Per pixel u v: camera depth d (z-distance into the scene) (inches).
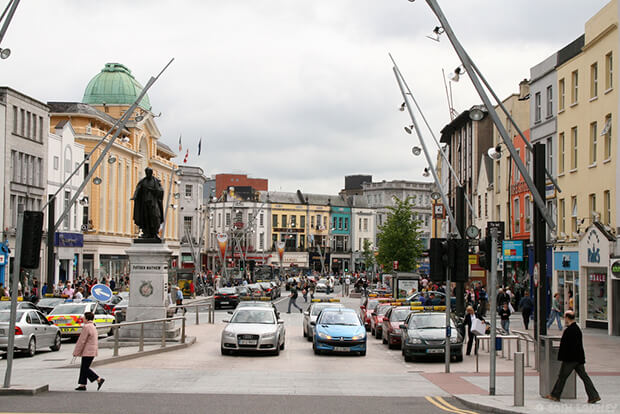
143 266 1132.5
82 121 2864.2
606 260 1390.3
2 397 606.9
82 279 2330.2
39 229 649.0
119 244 3117.6
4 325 973.8
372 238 5221.5
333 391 703.1
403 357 1058.7
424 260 3260.3
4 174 1991.9
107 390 674.8
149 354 1016.2
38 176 2217.0
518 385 579.8
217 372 848.9
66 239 2447.1
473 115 984.9
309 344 1258.6
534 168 917.8
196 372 844.6
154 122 3511.3
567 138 1674.5
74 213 2564.0
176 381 756.0
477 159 2583.7
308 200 5017.2
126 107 3292.3
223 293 2308.1
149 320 1026.7
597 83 1515.7
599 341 1233.4
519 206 2032.5
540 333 876.0
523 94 2079.2
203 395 649.6
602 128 1485.0
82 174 2657.5
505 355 1074.1
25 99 2123.5
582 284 1509.6
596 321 1464.1
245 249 4419.3
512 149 800.3
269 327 1061.1
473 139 2613.2
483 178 2426.2
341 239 5098.4
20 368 855.1
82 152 2645.2
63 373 801.6
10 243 2014.0
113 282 2399.1
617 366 909.2
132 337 1125.1
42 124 2244.1
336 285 4520.2
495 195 2284.7
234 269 4020.7
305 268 4894.2
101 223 2940.5
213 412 545.3
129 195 3262.8
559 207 1711.4
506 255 1857.8
